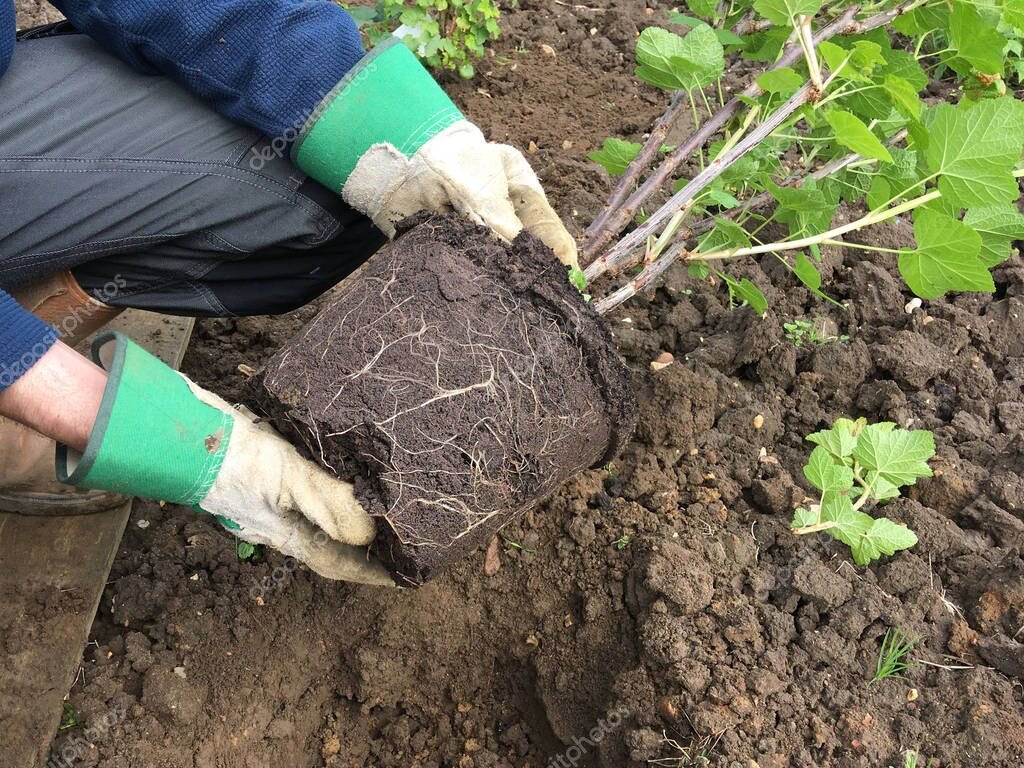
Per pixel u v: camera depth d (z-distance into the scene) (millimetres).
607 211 1882
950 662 1742
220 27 1403
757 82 1560
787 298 2396
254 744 1800
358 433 1286
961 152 1554
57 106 1480
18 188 1446
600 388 1445
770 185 1804
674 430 2049
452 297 1368
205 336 2322
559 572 1943
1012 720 1627
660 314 2379
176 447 1250
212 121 1546
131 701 1747
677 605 1764
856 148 1523
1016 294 2432
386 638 1929
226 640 1841
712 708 1648
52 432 1247
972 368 2242
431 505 1299
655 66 1715
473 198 1473
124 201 1513
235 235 1626
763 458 2080
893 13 1715
